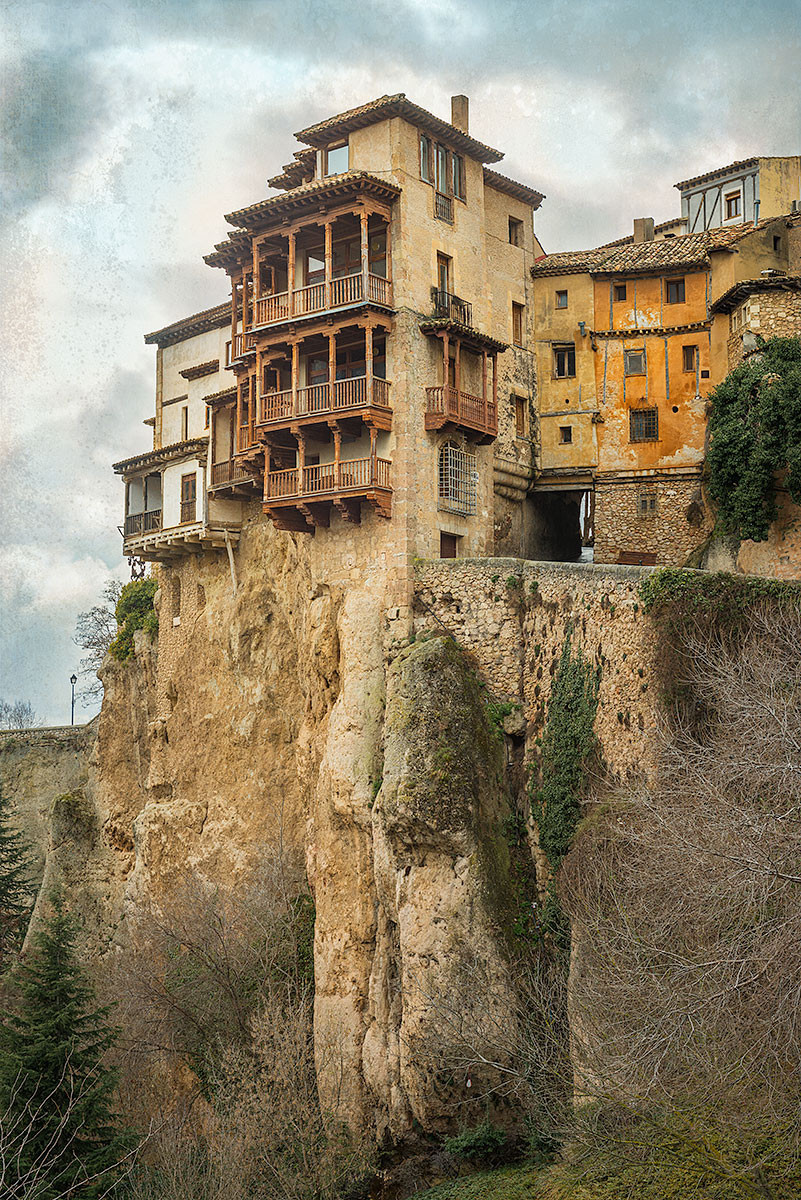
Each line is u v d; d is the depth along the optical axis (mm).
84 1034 40156
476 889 41375
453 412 50188
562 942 40125
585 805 40656
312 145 53531
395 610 48281
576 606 43562
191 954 51812
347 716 48219
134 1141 39125
